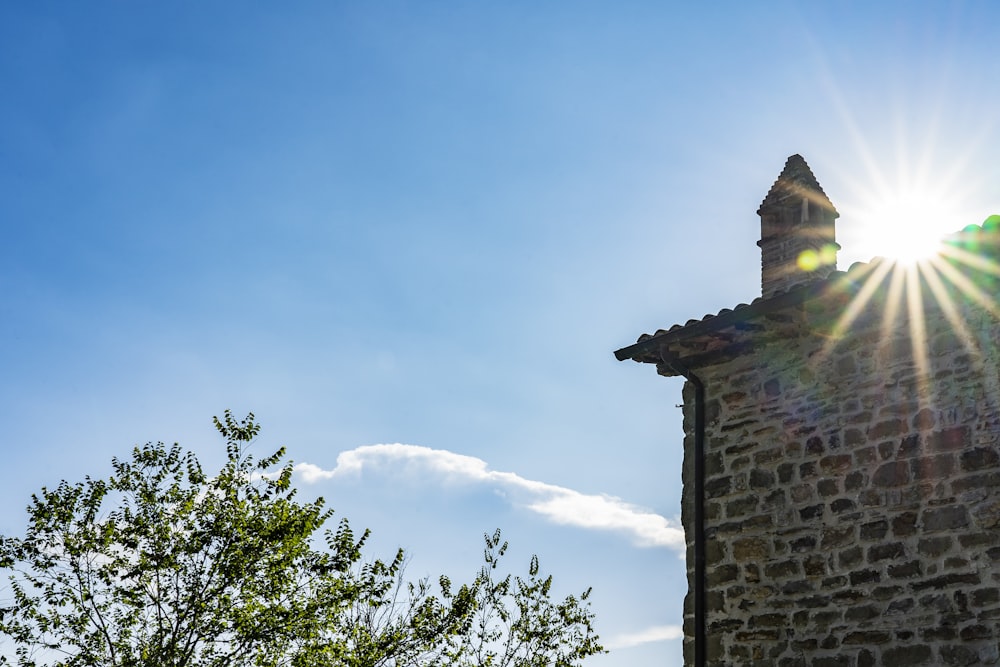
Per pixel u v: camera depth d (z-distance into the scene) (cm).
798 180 1238
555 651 1956
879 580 984
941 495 965
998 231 937
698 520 1134
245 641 1415
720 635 1081
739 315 1090
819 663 1002
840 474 1039
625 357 1212
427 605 1662
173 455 1507
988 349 968
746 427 1130
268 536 1450
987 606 912
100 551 1434
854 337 1066
